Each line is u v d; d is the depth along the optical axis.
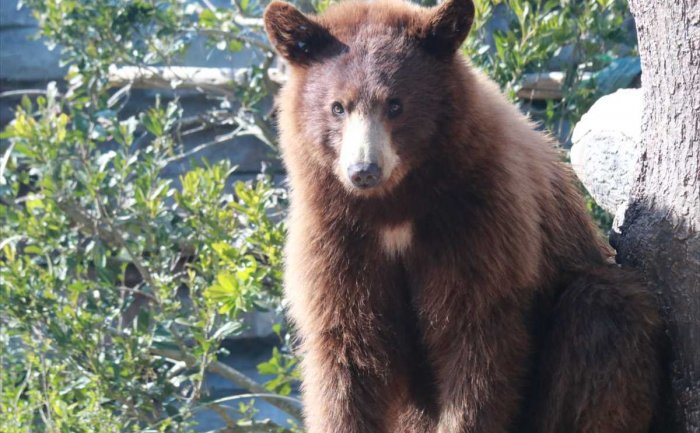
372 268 8.98
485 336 8.68
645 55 8.18
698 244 7.98
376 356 9.11
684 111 7.89
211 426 18.20
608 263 9.19
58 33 14.84
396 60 8.69
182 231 13.83
